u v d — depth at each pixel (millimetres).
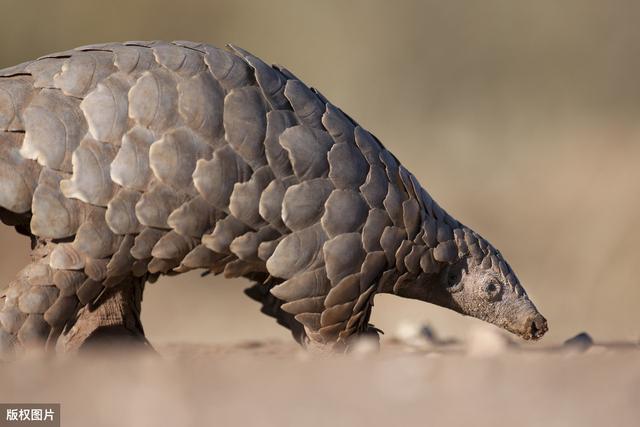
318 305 20812
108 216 19188
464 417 14070
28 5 75312
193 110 19562
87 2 76062
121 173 19156
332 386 15711
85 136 19109
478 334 22641
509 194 68188
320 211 20500
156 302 53688
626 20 77750
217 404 15031
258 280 22047
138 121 19281
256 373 16703
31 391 16172
